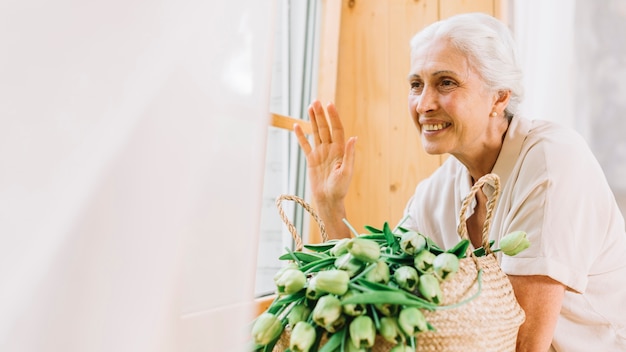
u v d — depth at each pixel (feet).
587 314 2.83
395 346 1.67
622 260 2.84
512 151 2.83
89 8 1.29
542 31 4.81
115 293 1.27
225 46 1.58
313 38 5.05
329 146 3.44
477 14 2.90
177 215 1.38
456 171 3.36
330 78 4.99
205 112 1.47
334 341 1.68
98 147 1.28
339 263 1.89
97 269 1.26
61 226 1.23
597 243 2.57
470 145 2.88
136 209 1.32
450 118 2.78
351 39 5.34
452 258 1.81
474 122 2.79
